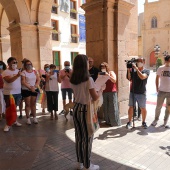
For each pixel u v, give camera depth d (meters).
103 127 4.67
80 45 23.09
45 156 3.32
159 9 36.62
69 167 2.98
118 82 5.21
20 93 4.89
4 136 4.25
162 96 4.59
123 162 3.10
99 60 5.20
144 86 4.51
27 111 5.03
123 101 5.47
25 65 4.98
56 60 20.80
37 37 8.02
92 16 5.18
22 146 3.72
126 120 5.19
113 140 3.93
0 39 10.68
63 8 20.73
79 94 2.60
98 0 4.87
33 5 7.66
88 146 2.71
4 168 2.98
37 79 5.27
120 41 5.13
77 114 2.62
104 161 3.14
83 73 2.53
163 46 37.00
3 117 5.78
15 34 7.97
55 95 5.34
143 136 4.12
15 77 4.52
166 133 4.28
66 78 5.76
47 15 8.15
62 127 4.77
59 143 3.84
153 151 3.46
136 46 5.73
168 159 3.19
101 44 5.09
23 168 2.97
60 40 20.80
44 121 5.29
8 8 7.82
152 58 38.56
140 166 2.99
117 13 4.95
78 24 22.61
